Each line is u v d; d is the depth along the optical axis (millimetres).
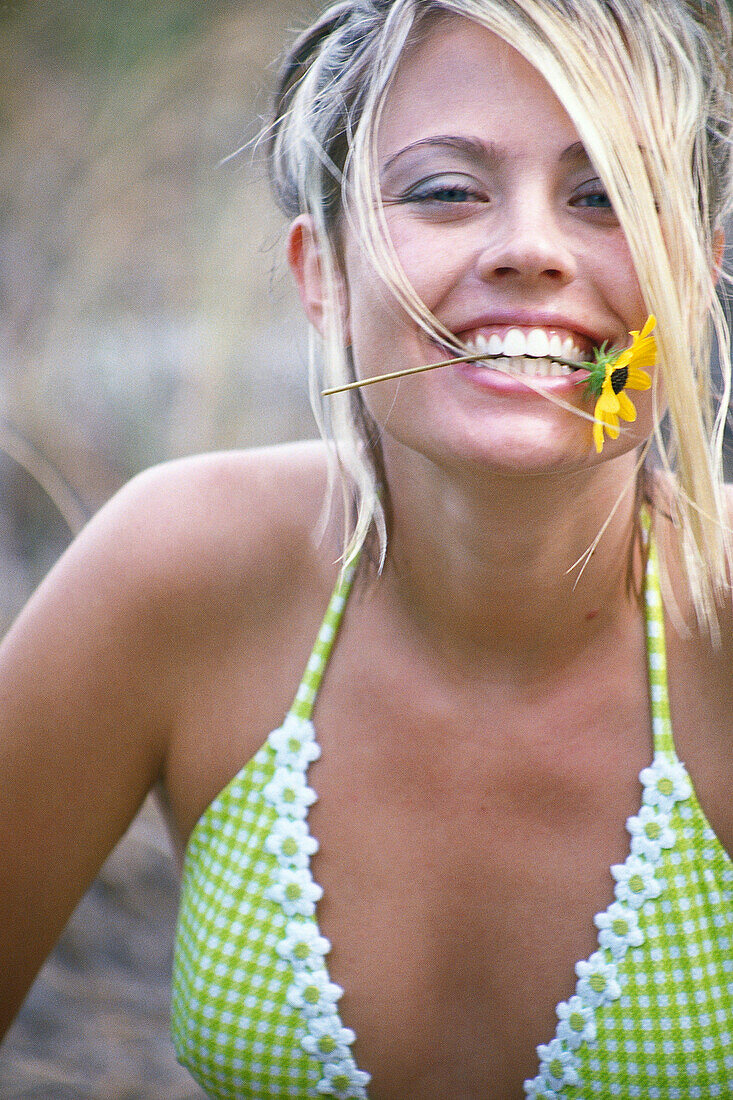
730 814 787
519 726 795
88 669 827
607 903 785
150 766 852
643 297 689
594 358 704
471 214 696
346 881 799
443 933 793
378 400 720
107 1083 1187
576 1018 777
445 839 796
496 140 688
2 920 850
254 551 831
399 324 702
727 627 789
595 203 692
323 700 817
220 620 828
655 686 793
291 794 809
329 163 757
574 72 678
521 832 793
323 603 824
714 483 716
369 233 706
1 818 833
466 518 739
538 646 784
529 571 754
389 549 804
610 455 697
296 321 1053
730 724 789
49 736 830
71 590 837
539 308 686
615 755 792
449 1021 793
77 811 844
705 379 728
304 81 764
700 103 729
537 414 682
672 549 807
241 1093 801
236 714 826
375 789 804
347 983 792
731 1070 773
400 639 807
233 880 809
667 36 707
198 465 863
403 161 702
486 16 686
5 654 842
